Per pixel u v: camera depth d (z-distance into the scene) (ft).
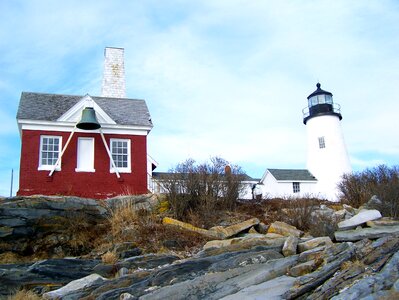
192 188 57.98
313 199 69.05
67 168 68.44
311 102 131.95
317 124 128.67
